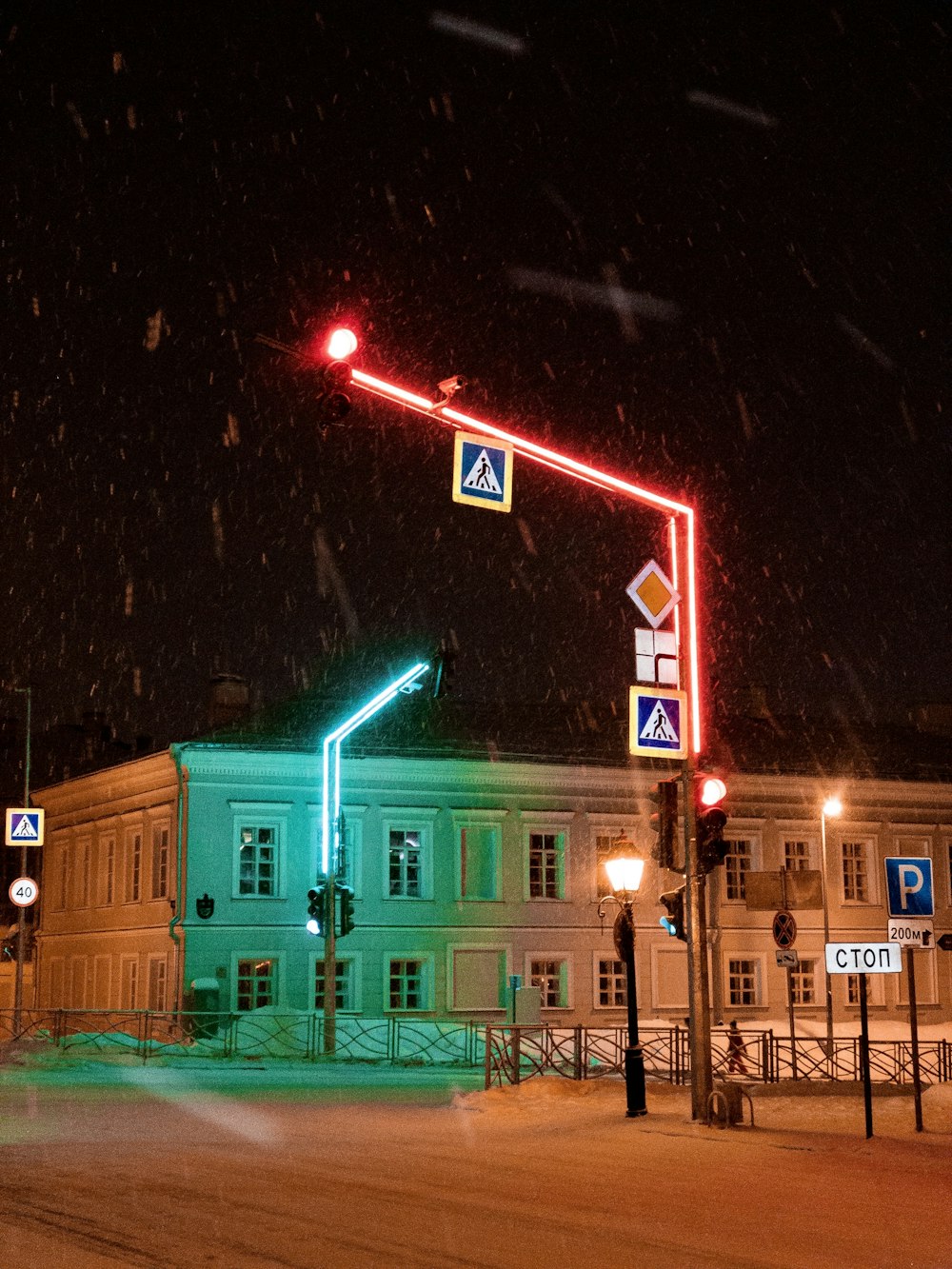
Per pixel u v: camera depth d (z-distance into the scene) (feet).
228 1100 74.28
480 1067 110.42
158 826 158.71
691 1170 44.86
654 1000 166.30
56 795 183.93
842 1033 144.05
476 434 54.39
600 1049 112.57
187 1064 107.45
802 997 173.37
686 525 62.13
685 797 59.88
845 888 178.70
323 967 154.71
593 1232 33.50
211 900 150.61
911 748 193.26
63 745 221.46
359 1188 40.65
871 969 55.57
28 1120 62.44
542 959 163.22
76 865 178.19
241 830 153.99
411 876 160.35
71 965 175.73
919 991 179.42
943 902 183.83
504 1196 39.27
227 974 150.41
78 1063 106.22
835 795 179.52
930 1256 30.89
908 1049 102.42
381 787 159.74
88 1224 34.40
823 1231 33.83
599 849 167.94
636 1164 46.32
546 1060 84.17
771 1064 92.89
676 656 61.46
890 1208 37.27
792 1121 60.95
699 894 59.67
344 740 159.53
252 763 154.71
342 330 48.98
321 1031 126.21
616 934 63.26
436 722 168.14
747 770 174.70
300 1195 39.32
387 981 156.66
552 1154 49.14
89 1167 45.44
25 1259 29.89
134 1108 68.59
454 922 160.25
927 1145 51.26
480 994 160.15
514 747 166.20
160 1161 46.98
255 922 152.35
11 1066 103.81
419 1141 53.21
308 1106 69.92
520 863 164.35
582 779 167.84
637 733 59.11
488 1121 61.21
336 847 136.26
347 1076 96.27
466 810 162.71
